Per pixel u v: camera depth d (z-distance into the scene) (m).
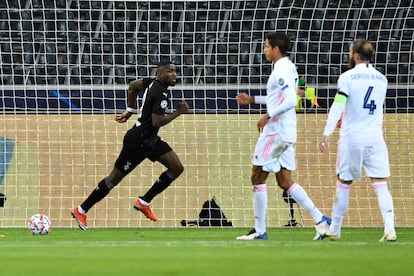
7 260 21.50
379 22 57.47
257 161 31.61
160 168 52.81
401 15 57.47
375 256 22.64
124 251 24.72
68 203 51.81
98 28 57.56
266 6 57.16
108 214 51.91
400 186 51.59
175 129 53.16
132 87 41.12
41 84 56.97
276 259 21.66
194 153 52.72
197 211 51.50
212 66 53.91
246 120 53.28
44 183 51.84
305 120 52.56
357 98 29.38
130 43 52.16
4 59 57.19
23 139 52.12
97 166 52.84
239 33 52.72
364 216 51.22
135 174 52.47
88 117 53.38
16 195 51.09
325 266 19.73
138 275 17.81
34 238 34.94
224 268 19.25
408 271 18.58
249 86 52.09
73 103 53.62
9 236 36.72
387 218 30.17
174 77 40.31
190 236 36.78
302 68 57.44
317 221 31.84
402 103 53.44
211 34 57.28
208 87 53.56
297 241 30.78
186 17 57.81
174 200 50.75
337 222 30.95
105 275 17.89
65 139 52.84
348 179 30.20
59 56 57.41
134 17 57.53
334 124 29.23
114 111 53.50
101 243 29.94
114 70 54.34
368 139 29.55
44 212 51.34
